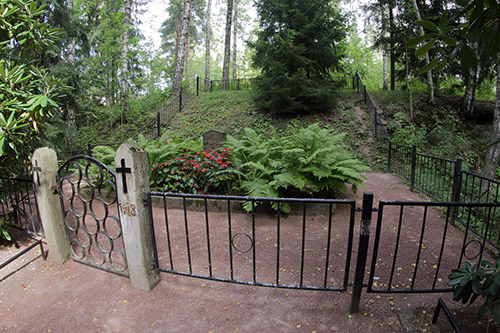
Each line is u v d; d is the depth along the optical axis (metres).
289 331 2.12
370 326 2.14
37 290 2.79
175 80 16.39
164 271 2.67
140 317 2.32
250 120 12.19
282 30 11.73
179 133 11.98
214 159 5.12
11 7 3.31
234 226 4.13
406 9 12.29
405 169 7.35
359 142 9.98
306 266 3.03
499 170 8.88
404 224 4.20
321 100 11.09
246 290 2.61
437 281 2.74
